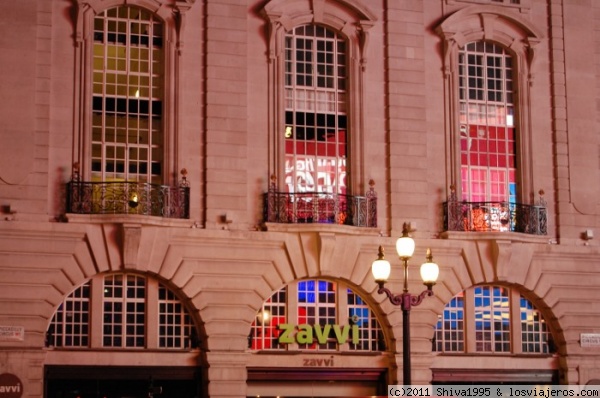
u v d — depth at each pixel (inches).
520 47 1331.2
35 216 1141.1
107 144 1186.6
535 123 1326.3
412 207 1261.1
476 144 1310.3
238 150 1210.0
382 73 1277.1
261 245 1202.6
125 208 1155.3
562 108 1337.4
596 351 1310.3
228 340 1182.9
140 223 1149.1
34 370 1123.9
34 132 1151.6
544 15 1349.7
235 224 1198.9
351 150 1254.3
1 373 1115.9
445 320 1279.5
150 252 1160.8
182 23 1208.2
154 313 1173.1
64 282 1141.7
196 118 1205.7
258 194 1213.1
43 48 1167.0
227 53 1221.1
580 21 1359.5
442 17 1304.1
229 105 1213.7
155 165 1197.7
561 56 1346.0
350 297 1246.3
